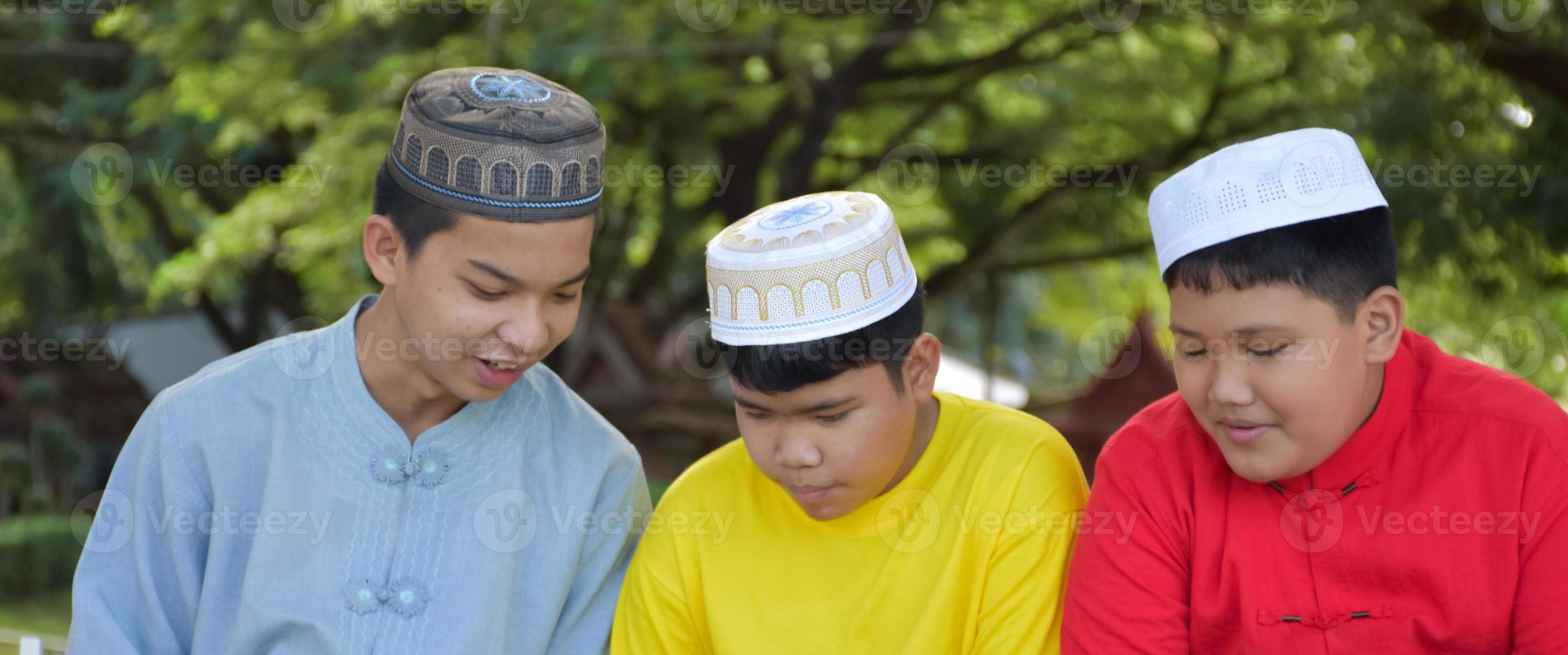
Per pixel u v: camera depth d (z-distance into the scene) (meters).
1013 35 11.68
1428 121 8.80
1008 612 2.45
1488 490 2.18
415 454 2.51
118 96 10.66
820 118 11.37
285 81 8.92
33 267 14.41
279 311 15.81
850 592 2.51
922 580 2.49
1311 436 2.12
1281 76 10.91
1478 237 9.41
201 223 14.09
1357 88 9.52
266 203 9.88
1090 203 13.52
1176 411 2.45
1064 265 14.74
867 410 2.32
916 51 11.35
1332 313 2.09
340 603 2.44
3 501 15.17
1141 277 15.41
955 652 2.48
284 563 2.44
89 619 2.45
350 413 2.49
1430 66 9.06
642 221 13.88
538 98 2.34
